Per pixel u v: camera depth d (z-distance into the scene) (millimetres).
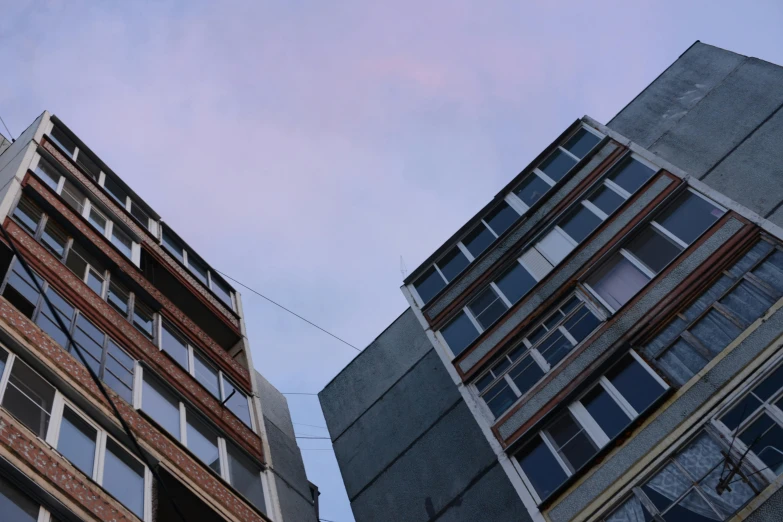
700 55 26781
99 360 16391
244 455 18703
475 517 22453
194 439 17484
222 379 20719
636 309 18797
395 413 27141
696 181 20422
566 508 16609
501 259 22906
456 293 23219
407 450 25688
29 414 13352
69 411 14242
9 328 14422
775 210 20156
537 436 18234
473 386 20453
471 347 21359
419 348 28703
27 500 12016
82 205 21141
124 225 22203
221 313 23875
